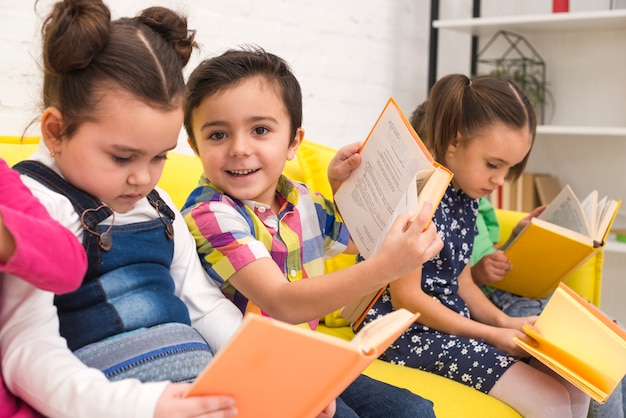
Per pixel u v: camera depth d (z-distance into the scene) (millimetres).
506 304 1867
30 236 715
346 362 757
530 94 3051
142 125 872
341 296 1024
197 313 1103
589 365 1284
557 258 1733
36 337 829
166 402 764
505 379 1415
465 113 1595
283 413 812
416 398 1219
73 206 914
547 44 3178
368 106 2947
